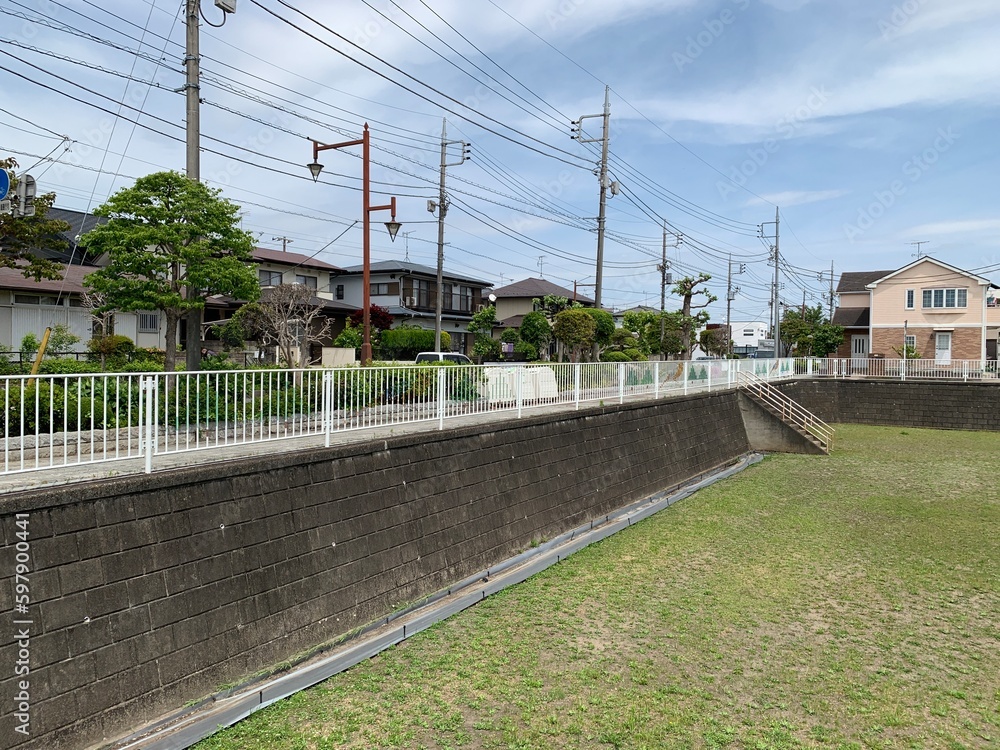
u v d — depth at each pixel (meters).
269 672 5.69
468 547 8.54
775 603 7.71
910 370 28.34
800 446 19.89
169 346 10.47
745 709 5.40
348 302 34.78
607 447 12.48
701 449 17.00
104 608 4.71
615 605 7.59
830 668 6.14
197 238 10.22
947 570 8.94
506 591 8.04
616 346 32.12
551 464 10.66
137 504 5.05
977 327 33.47
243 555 5.77
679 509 12.45
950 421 25.52
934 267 34.53
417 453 8.00
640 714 5.28
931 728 5.17
